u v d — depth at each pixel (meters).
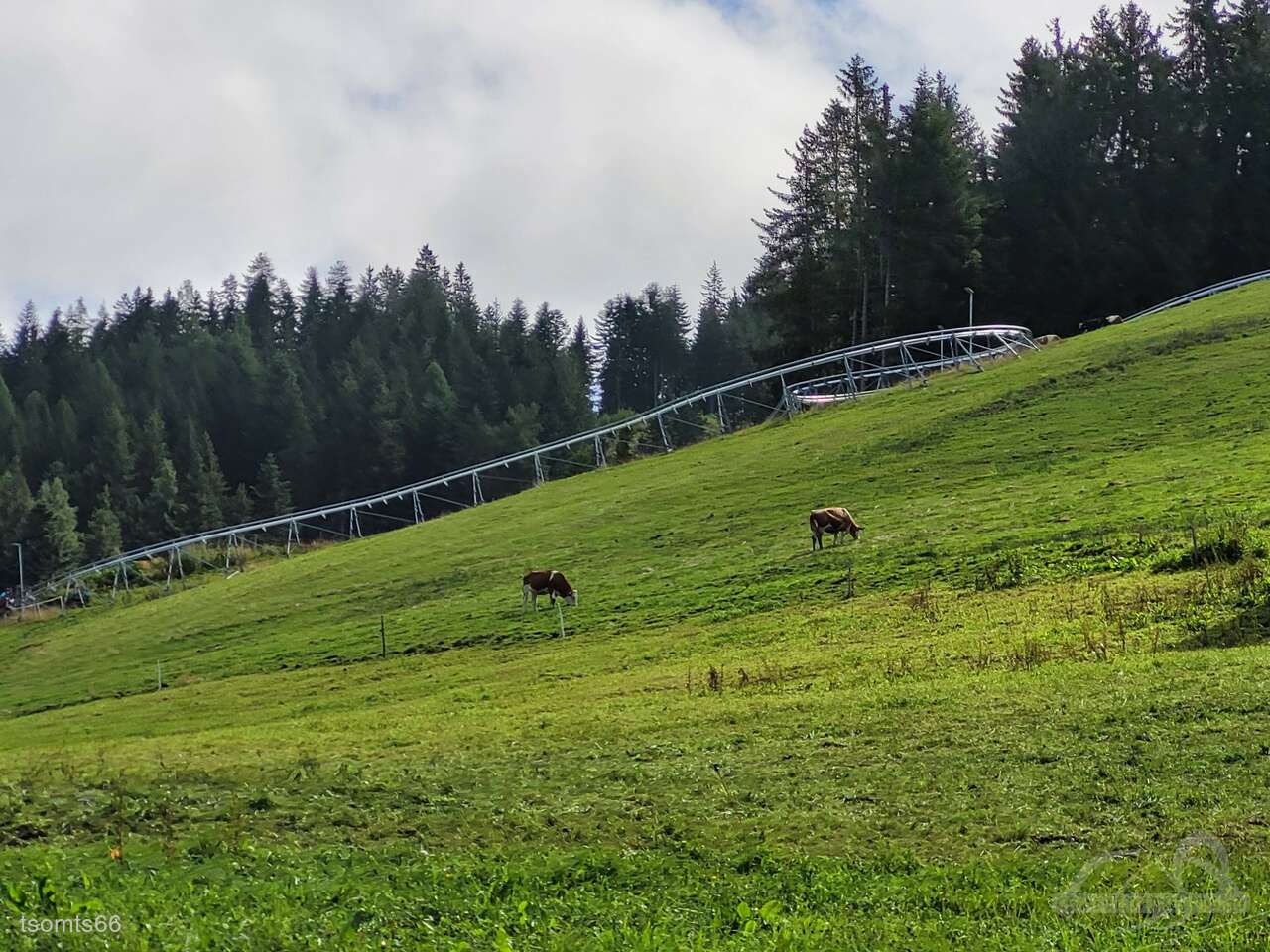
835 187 120.50
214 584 76.62
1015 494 55.12
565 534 66.69
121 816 19.94
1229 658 26.73
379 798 21.30
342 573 69.12
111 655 61.06
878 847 18.27
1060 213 124.00
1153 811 18.58
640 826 19.78
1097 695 24.69
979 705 25.27
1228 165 126.94
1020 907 15.63
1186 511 45.59
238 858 18.23
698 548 58.00
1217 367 69.69
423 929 15.43
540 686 37.88
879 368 104.88
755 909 15.98
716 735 25.53
